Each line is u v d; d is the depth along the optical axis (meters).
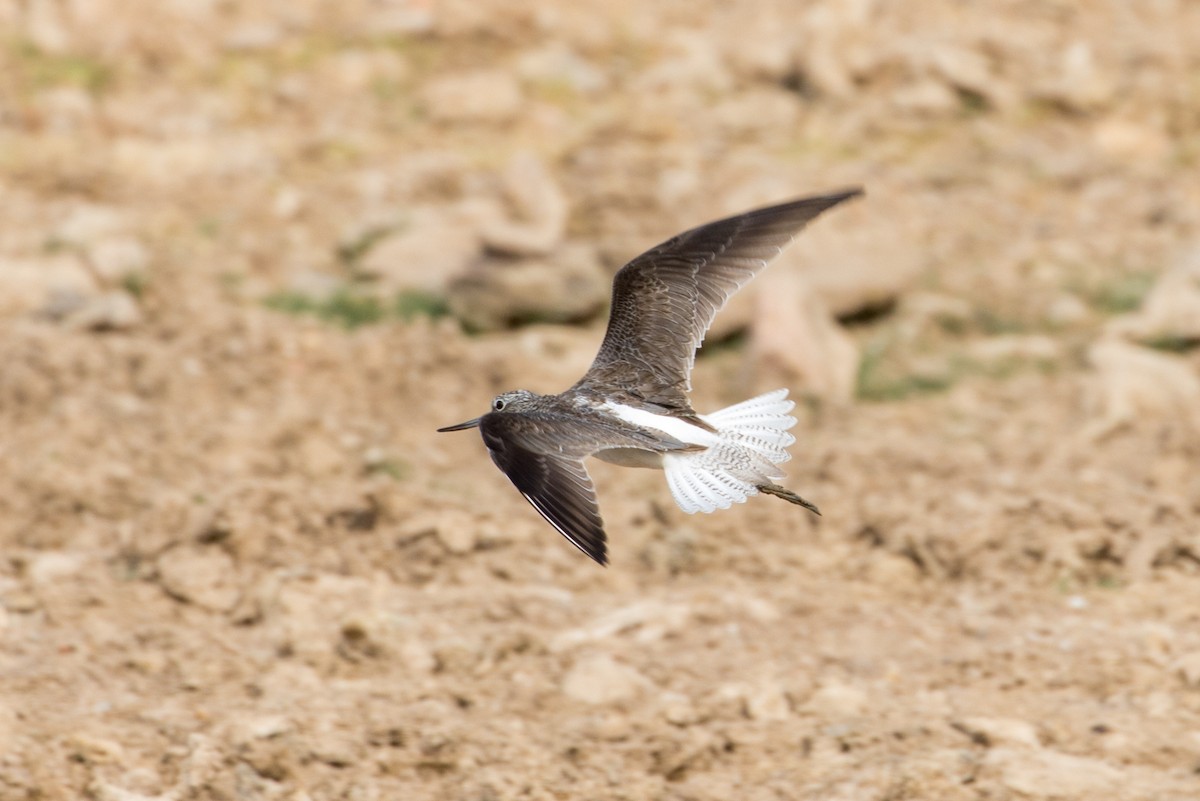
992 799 9.27
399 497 13.41
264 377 16.39
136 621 11.84
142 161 21.27
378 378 16.56
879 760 9.72
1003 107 22.72
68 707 10.38
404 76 23.86
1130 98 22.83
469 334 18.00
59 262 18.34
